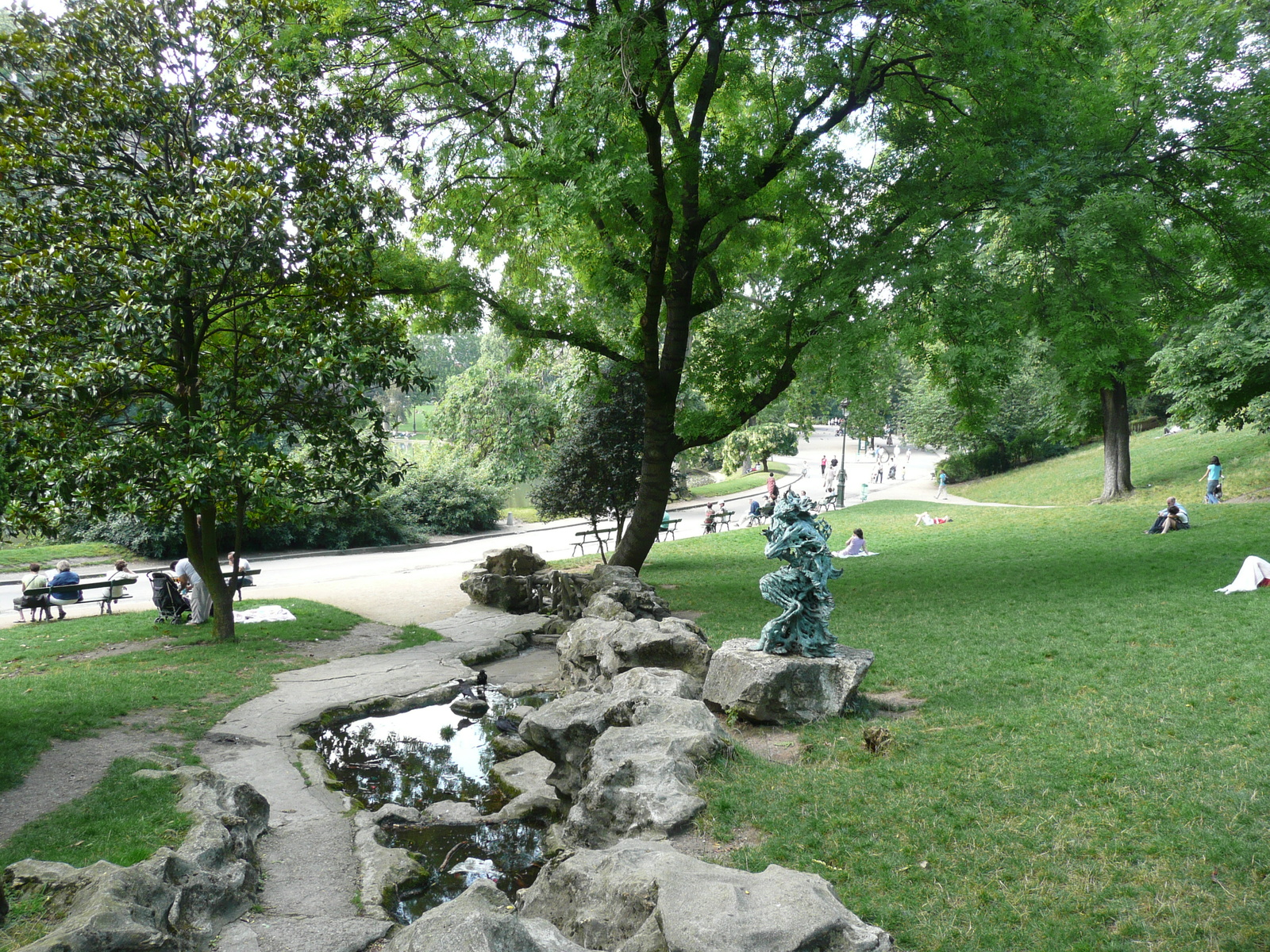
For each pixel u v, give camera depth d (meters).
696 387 20.56
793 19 16.17
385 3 17.12
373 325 15.16
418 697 13.31
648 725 8.77
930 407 57.53
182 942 5.58
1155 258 17.72
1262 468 31.58
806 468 74.81
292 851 7.74
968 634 13.95
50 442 13.07
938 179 17.17
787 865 6.49
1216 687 9.90
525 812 8.98
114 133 14.02
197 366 15.26
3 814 7.84
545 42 18.00
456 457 50.59
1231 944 5.01
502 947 4.14
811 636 10.41
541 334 19.45
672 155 19.53
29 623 19.83
